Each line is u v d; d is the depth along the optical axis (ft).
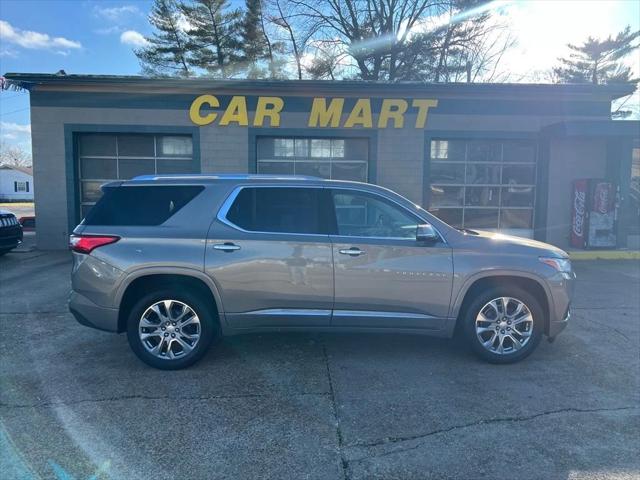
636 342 18.42
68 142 42.04
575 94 44.06
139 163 43.88
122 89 41.78
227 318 15.33
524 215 46.62
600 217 42.50
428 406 13.01
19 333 19.33
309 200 15.79
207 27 94.22
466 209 46.16
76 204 42.91
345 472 10.13
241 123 42.75
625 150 42.09
